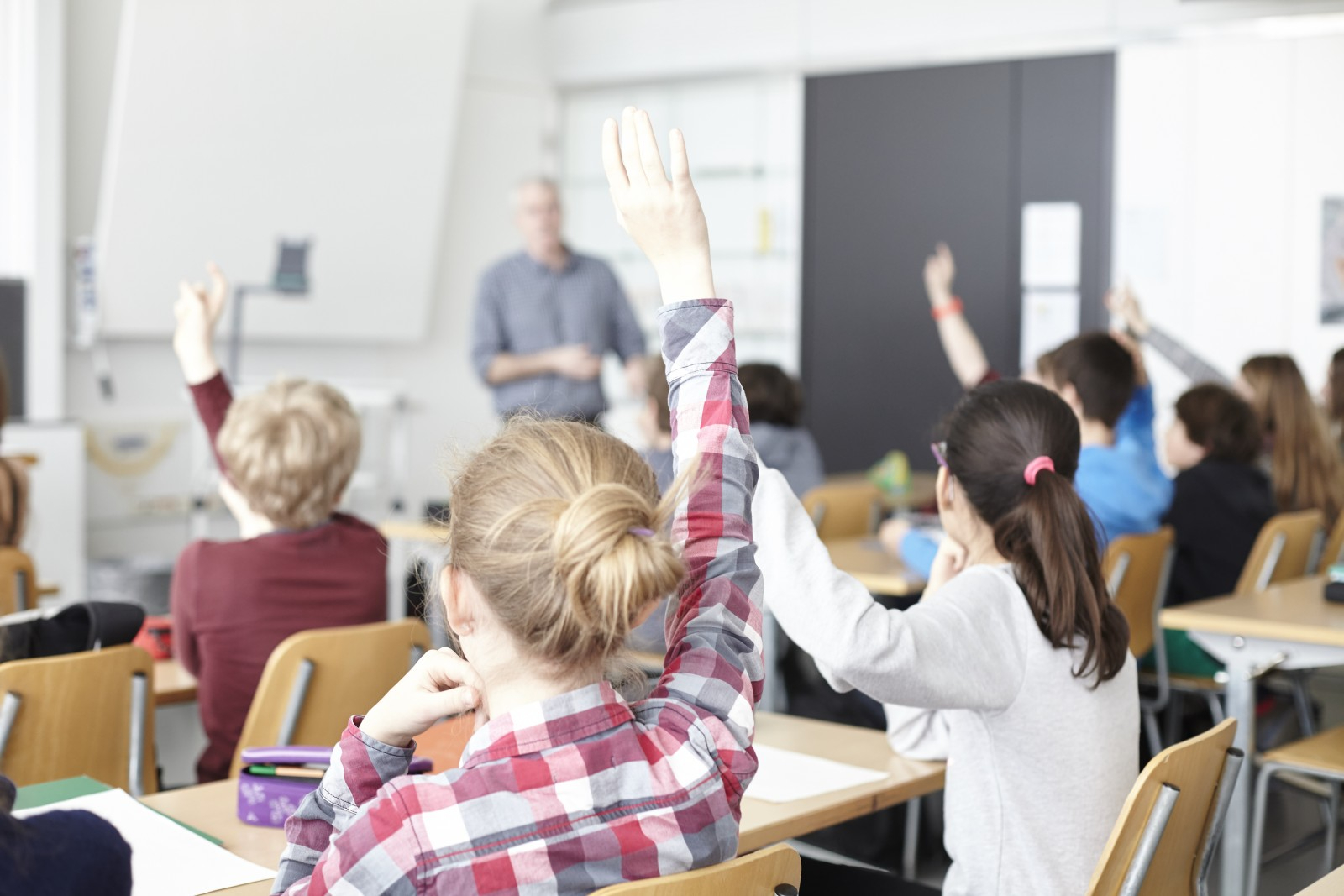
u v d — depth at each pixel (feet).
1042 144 20.72
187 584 7.59
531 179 17.66
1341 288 18.74
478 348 17.81
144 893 4.38
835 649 5.02
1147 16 19.57
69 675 6.46
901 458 16.98
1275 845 11.17
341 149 20.74
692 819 3.34
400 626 7.32
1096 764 5.45
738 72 22.97
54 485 17.97
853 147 22.27
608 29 24.18
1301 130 18.79
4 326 18.34
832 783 5.81
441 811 3.18
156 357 20.53
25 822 3.16
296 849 3.50
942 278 14.26
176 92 18.70
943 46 21.06
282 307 21.06
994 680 5.28
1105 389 10.66
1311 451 12.73
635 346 18.35
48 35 18.49
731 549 3.72
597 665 3.42
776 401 13.93
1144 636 11.22
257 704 6.88
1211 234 19.54
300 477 7.72
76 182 19.66
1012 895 5.41
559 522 3.18
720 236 23.49
